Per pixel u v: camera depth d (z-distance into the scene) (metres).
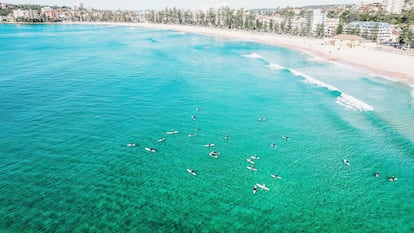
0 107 62.22
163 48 157.88
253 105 67.31
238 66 110.88
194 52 144.50
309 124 57.41
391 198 36.47
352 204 35.16
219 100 70.25
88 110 62.16
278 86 83.31
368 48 155.38
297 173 41.03
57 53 133.62
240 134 52.56
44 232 29.59
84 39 197.25
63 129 52.69
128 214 32.44
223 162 43.41
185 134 52.12
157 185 37.66
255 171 41.22
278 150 47.25
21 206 33.03
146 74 94.69
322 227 31.47
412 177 40.88
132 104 66.38
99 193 35.69
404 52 138.12
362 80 91.88
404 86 85.19
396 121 59.31
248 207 34.06
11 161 41.78
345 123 58.00
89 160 42.91
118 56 128.50
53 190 35.88
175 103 67.50
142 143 48.47
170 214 32.66
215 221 31.83
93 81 84.81
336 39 174.50
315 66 114.25
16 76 88.81
